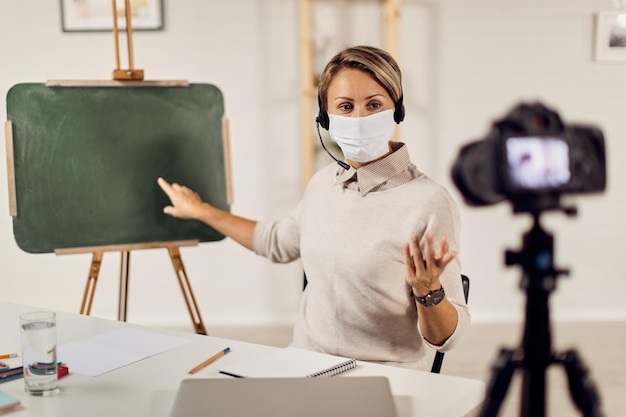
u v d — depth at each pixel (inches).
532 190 149.1
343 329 65.1
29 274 155.0
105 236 103.2
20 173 99.7
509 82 154.1
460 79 154.2
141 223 104.6
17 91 99.6
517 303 156.9
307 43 148.4
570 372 122.2
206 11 151.6
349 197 66.7
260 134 155.1
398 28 149.6
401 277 63.6
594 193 152.5
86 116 102.3
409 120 155.1
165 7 151.4
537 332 142.6
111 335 63.1
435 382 50.5
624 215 154.5
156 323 156.7
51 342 48.5
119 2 150.2
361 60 63.7
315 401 43.5
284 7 151.9
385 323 64.0
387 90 64.4
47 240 100.8
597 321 155.4
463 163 155.4
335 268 65.2
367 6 152.4
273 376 50.6
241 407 42.7
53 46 150.8
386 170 65.2
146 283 156.6
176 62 152.8
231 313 158.4
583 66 153.5
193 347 59.2
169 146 106.0
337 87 64.6
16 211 99.5
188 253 156.6
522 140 140.3
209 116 107.9
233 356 56.6
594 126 154.2
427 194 63.6
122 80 104.3
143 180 104.7
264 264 157.6
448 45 153.3
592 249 155.0
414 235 52.1
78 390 49.5
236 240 80.7
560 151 136.7
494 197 153.2
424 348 66.0
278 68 153.6
